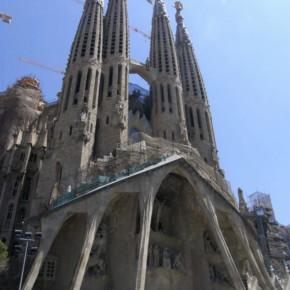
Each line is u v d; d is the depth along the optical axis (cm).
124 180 4000
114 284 3778
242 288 3747
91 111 5334
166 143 5347
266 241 6375
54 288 3712
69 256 3875
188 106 7131
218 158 6544
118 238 4069
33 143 6225
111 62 6359
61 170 4647
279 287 5234
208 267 4416
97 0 6994
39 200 4391
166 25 8069
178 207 4834
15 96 7369
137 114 6706
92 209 3747
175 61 7356
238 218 4628
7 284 3738
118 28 6925
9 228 5094
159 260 4162
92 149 5022
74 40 6462
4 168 5700
